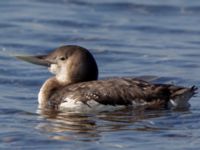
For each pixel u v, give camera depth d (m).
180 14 25.02
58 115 14.44
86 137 12.95
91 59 15.37
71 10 25.11
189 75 18.12
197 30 23.05
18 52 20.28
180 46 21.23
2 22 23.28
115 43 21.41
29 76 17.97
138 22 23.91
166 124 13.69
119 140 12.78
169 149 12.34
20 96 16.19
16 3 25.83
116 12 25.09
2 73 18.17
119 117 14.12
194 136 13.00
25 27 22.84
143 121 13.84
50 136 13.04
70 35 22.14
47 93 15.24
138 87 14.53
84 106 14.60
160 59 19.78
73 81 15.32
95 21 23.86
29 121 14.06
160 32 22.86
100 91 14.56
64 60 15.36
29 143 12.72
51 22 23.55
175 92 14.51
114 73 18.39
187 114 14.24
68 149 12.37
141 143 12.62
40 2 26.14
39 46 20.92
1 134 13.18
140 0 26.34
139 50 20.69
